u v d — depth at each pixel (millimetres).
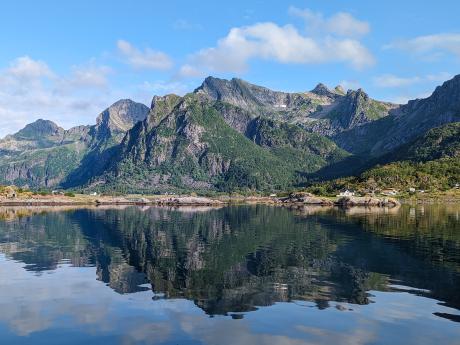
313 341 32219
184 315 38031
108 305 41312
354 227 119688
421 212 188125
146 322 36281
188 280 52219
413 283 49906
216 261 65688
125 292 46406
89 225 131625
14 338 32875
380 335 33438
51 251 76625
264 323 35906
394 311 39188
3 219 152750
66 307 40656
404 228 114625
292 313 38531
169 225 134000
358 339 32656
